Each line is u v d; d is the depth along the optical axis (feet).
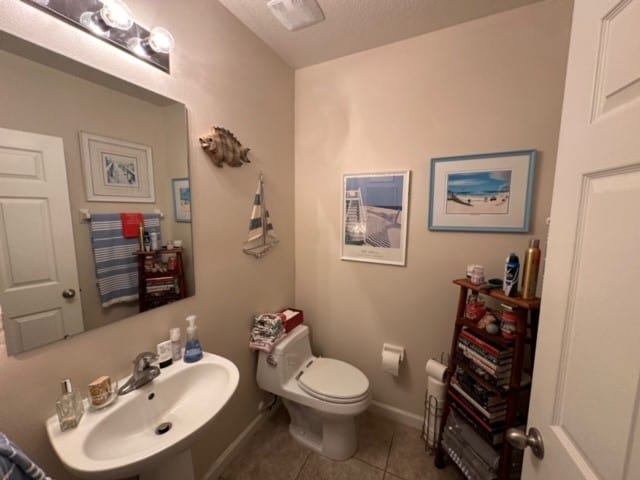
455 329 4.61
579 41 1.81
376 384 6.26
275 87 5.68
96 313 3.03
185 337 4.11
